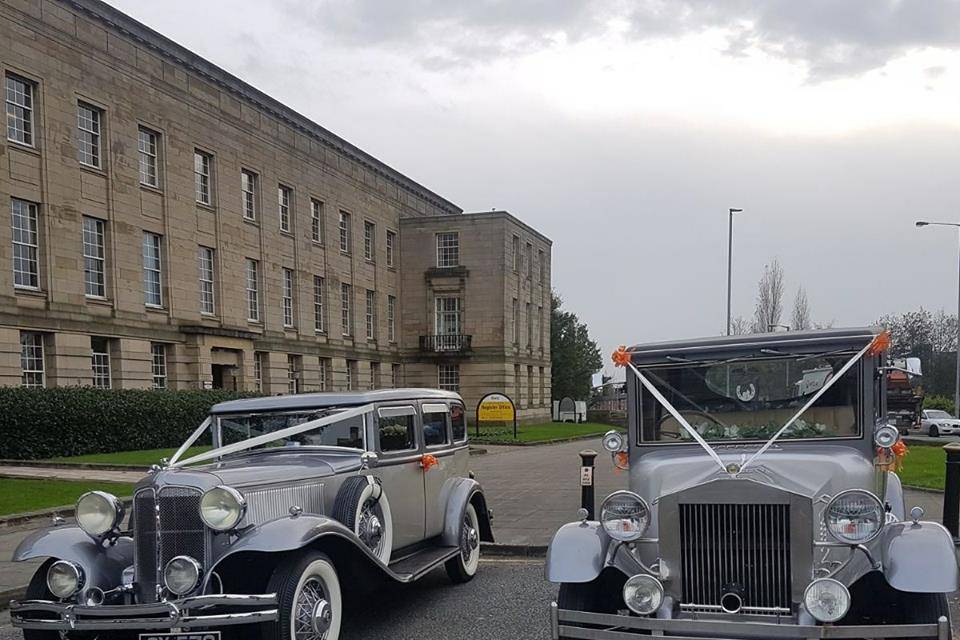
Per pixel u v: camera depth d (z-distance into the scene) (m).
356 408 6.57
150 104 29.88
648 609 4.43
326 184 44.16
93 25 27.12
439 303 52.59
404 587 7.88
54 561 5.39
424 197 56.88
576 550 4.86
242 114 36.25
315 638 5.21
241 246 35.81
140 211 29.14
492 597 7.46
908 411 27.45
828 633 4.15
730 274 41.28
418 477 7.24
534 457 24.94
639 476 5.53
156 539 5.14
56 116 25.45
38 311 24.38
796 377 5.62
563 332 83.62
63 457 22.02
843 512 4.40
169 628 4.79
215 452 6.08
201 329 31.00
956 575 4.22
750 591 4.55
